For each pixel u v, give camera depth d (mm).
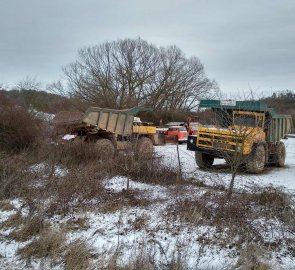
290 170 14086
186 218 7078
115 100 45344
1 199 8367
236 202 7730
